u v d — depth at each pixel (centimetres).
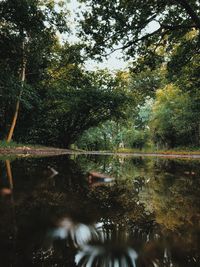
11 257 95
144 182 332
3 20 1388
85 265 93
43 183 275
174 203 210
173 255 104
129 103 2578
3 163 530
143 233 130
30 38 1478
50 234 120
